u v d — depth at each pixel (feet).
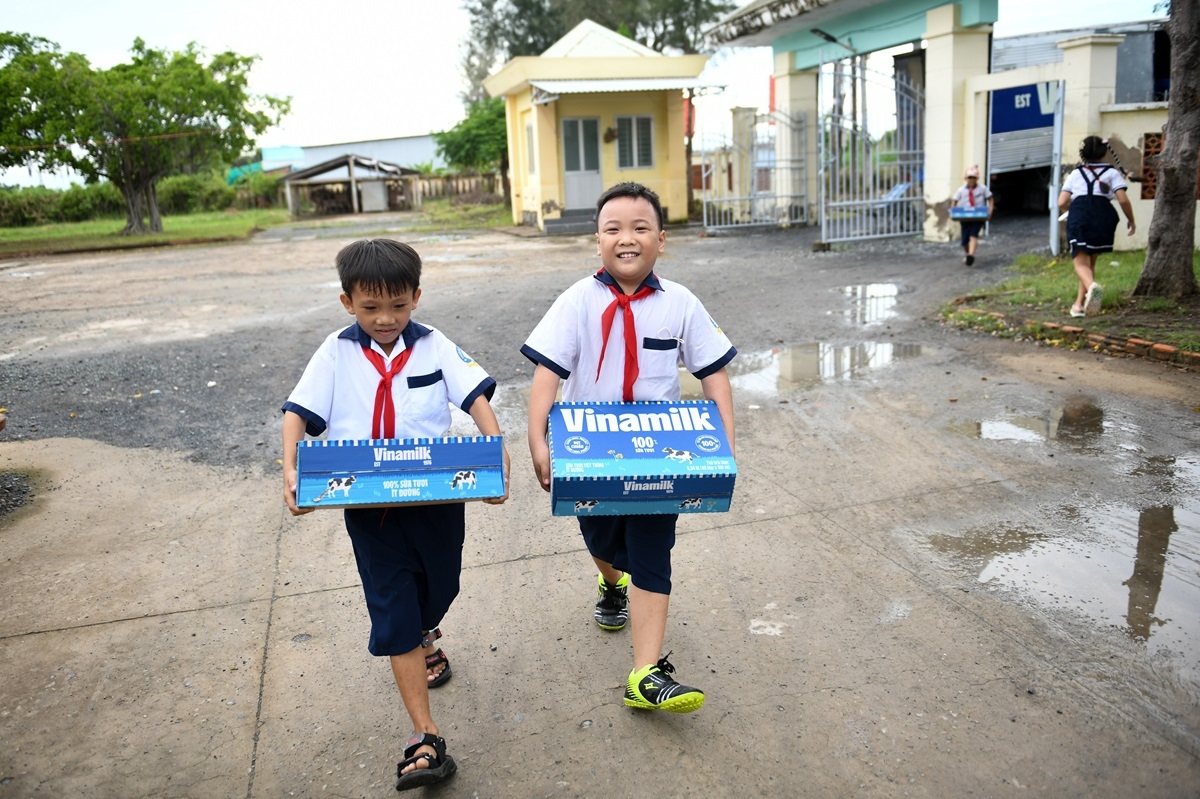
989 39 47.16
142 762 9.19
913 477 16.01
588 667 10.62
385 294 8.41
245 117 103.50
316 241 86.12
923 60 59.41
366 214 153.38
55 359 28.45
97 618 12.12
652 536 9.38
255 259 66.95
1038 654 10.35
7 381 25.39
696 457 8.70
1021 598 11.62
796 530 14.12
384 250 8.40
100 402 22.98
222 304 40.34
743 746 9.04
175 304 41.09
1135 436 17.12
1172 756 8.57
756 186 68.03
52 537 14.79
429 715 8.75
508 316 32.76
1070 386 20.40
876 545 13.44
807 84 65.26
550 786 8.60
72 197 146.72
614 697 9.98
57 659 11.12
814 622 11.35
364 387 8.75
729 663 10.53
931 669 10.18
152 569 13.56
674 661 10.62
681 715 9.59
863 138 51.21
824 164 48.75
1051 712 9.30
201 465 18.15
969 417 18.95
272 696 10.29
